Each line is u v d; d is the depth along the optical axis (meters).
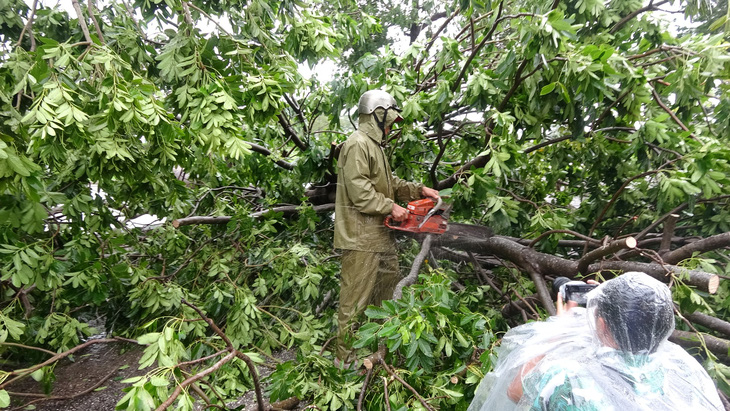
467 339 2.26
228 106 2.02
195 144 2.35
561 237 3.82
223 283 3.27
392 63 4.09
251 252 3.59
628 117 2.97
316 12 3.33
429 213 2.73
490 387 1.51
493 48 3.88
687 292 2.26
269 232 3.88
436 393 2.11
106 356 3.57
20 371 1.73
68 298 2.55
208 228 3.82
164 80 2.64
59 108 1.70
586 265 2.66
